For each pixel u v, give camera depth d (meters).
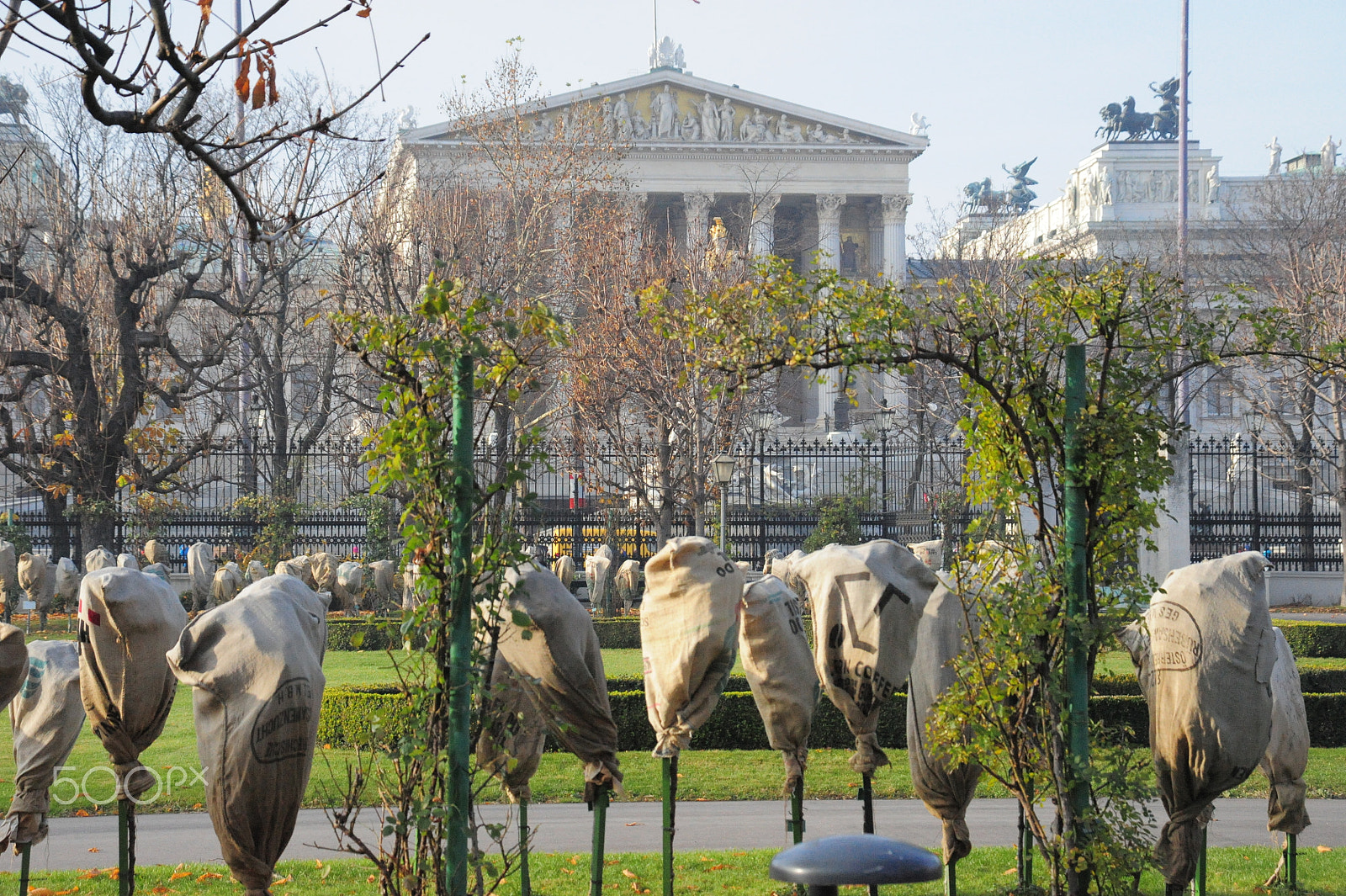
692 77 80.69
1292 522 38.31
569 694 8.30
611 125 74.62
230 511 36.06
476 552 6.82
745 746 16.89
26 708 8.22
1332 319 34.25
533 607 8.16
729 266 37.38
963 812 8.66
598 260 38.56
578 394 33.88
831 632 8.94
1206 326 7.97
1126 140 81.69
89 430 33.50
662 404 33.66
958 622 8.51
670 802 8.52
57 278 33.97
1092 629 7.41
